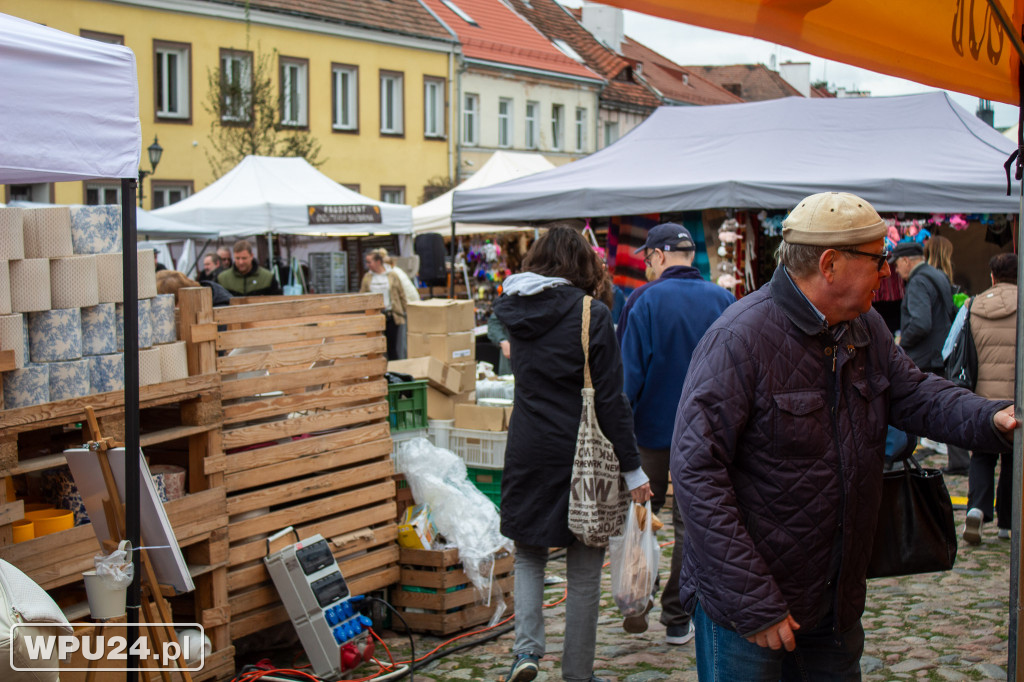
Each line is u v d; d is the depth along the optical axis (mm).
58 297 3871
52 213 3857
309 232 16578
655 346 4926
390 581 5191
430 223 19281
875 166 9211
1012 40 2516
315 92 28156
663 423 4973
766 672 2627
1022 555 2410
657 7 2088
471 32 34938
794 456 2564
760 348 2566
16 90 2801
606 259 11070
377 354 5301
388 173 30562
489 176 19531
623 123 41875
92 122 3006
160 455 4652
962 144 9508
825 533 2576
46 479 4215
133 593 3254
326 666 4469
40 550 3617
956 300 10633
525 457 4066
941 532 2996
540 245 4215
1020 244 2451
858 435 2615
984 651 4629
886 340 2766
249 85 23953
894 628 5031
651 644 4906
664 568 6242
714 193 8977
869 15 2400
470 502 5406
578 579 4082
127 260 3178
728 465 2592
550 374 4027
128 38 23281
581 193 9664
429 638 5164
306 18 27531
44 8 21594
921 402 2707
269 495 4668
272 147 23766
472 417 6129
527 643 4051
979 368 6957
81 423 4055
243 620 4527
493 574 5309
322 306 5027
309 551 4566
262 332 4688
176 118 24469
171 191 24781
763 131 10133
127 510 3221
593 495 3916
